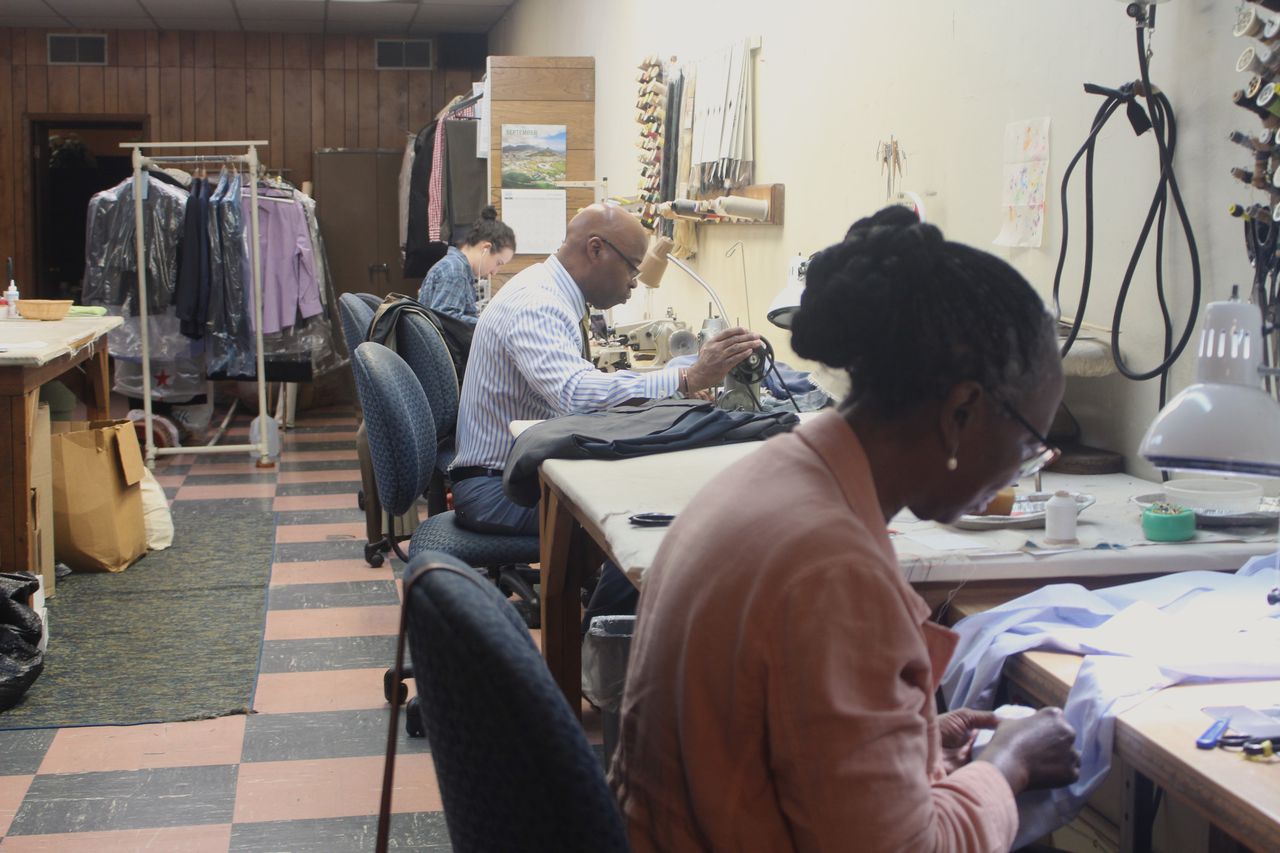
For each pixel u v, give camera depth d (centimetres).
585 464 222
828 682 88
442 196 706
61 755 266
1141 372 221
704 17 466
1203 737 108
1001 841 99
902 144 309
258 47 972
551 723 85
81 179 1001
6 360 322
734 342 275
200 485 563
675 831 99
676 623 98
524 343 289
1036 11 249
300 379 665
